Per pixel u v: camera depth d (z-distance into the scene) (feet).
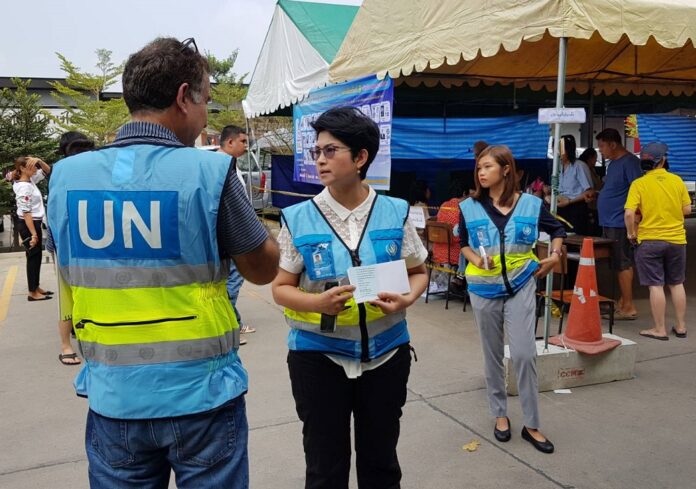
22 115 51.39
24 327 22.07
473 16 16.87
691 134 41.52
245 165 52.01
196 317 5.86
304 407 7.92
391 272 7.47
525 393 11.88
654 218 18.45
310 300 7.43
